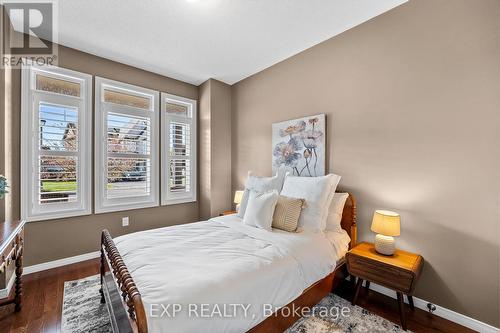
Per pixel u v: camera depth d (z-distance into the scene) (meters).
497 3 1.65
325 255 1.92
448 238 1.86
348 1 2.06
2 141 2.05
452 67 1.84
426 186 1.97
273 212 2.29
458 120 1.81
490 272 1.68
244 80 3.80
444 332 1.70
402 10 2.10
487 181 1.69
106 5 2.06
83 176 2.88
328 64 2.67
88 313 1.88
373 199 2.30
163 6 2.08
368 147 2.34
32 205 2.54
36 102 2.58
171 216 3.74
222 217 2.69
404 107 2.10
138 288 1.18
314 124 2.78
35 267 2.57
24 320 1.79
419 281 1.99
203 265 1.42
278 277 1.48
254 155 3.64
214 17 2.25
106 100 3.11
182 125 3.89
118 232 3.19
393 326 1.76
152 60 3.15
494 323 1.66
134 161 3.34
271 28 2.45
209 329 1.11
